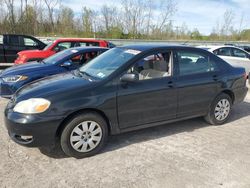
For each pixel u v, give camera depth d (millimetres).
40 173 3305
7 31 29078
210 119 5004
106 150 3953
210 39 35188
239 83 5262
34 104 3371
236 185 3160
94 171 3391
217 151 4000
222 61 5094
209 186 3129
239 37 36344
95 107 3635
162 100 4223
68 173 3328
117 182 3168
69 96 3502
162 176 3307
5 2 28641
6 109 3633
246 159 3775
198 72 4680
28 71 5934
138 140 4320
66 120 3551
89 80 3875
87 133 3684
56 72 6152
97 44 10305
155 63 4230
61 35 30312
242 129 4945
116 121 3883
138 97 3971
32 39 12125
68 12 32688
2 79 5801
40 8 31250
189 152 3947
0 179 3146
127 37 30797
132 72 3984
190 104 4594
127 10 30641
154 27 31625
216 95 4918
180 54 4496
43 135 3396
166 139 4387
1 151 3814
